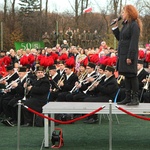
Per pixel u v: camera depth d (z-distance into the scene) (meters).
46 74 13.58
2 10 52.50
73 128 11.72
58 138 9.45
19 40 40.62
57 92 13.47
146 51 17.64
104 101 11.77
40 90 11.98
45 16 48.03
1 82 13.68
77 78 13.73
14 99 12.45
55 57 16.91
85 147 9.45
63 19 49.25
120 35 9.04
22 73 12.93
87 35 36.59
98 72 13.13
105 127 11.88
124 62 8.91
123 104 9.28
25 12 48.56
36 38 45.75
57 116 12.20
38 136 10.59
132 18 8.82
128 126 12.02
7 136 10.66
